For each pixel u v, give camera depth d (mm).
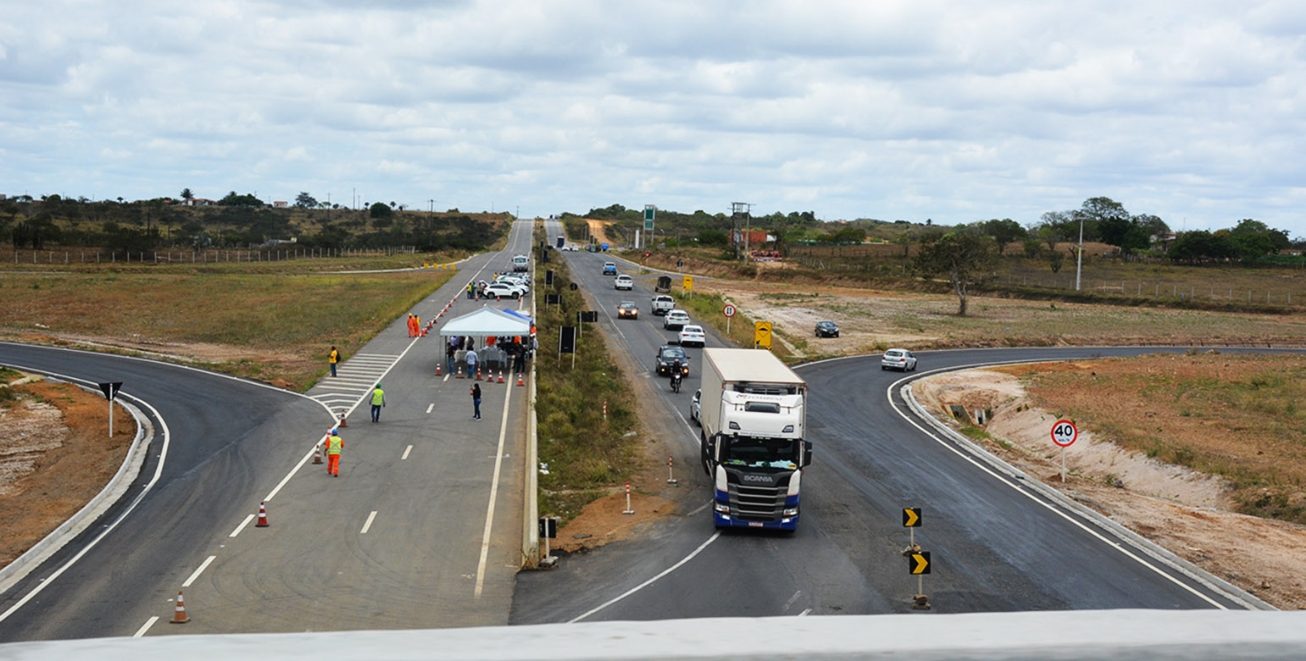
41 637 19625
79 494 30688
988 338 81375
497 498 30641
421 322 75812
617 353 64125
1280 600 22453
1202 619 1705
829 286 134750
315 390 48719
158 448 36594
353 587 22969
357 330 70438
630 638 1612
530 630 1672
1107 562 25203
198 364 55688
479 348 61719
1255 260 160375
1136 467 37125
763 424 27047
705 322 83312
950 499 31531
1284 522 29750
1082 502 31312
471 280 116875
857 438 40969
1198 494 33594
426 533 27141
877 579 23609
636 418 43156
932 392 54500
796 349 71688
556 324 76250
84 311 78312
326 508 29234
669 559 25109
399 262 148250
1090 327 92375
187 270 118875
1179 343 83875
